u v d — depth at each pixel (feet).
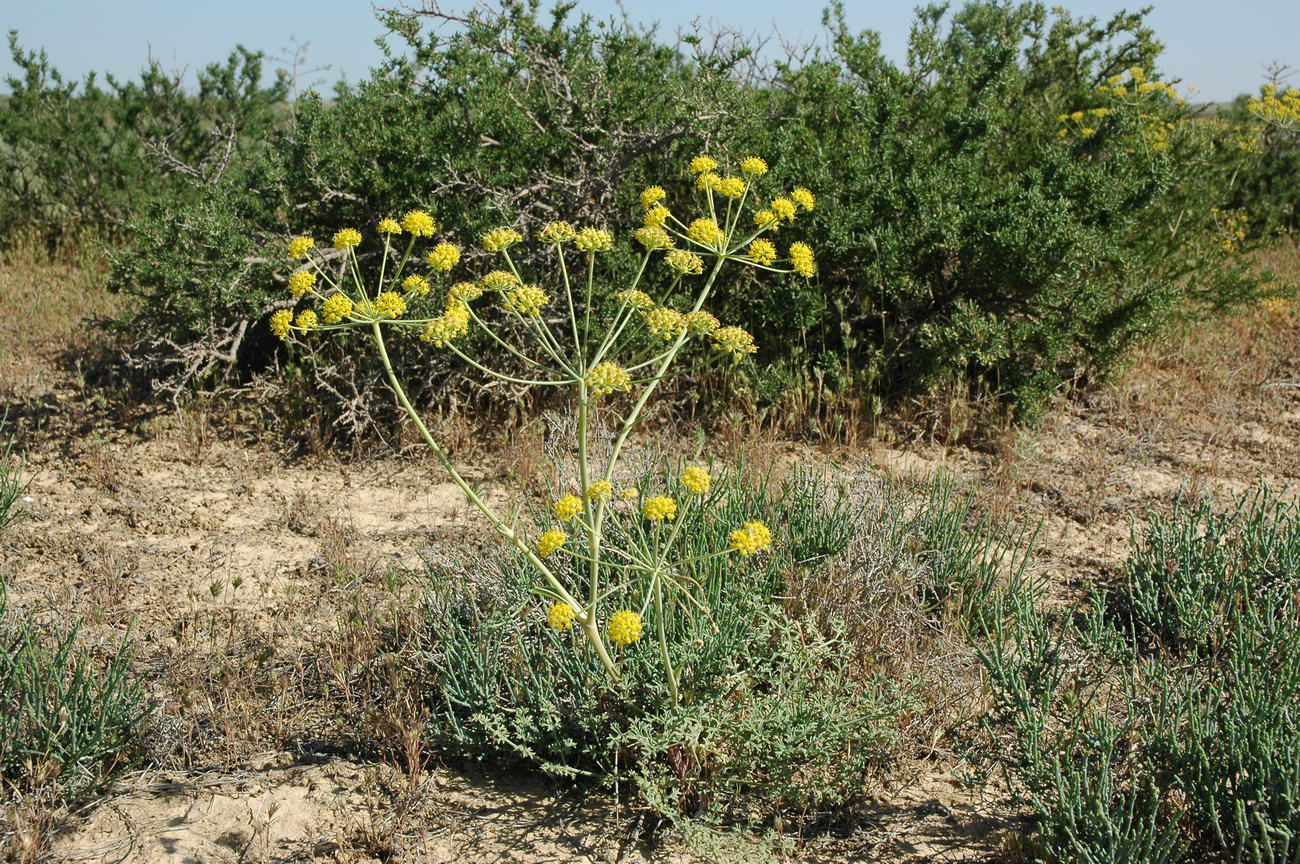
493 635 11.19
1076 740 9.91
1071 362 21.26
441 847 9.42
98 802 9.78
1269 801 8.74
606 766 10.16
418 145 18.98
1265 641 11.13
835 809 10.00
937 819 9.94
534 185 18.51
